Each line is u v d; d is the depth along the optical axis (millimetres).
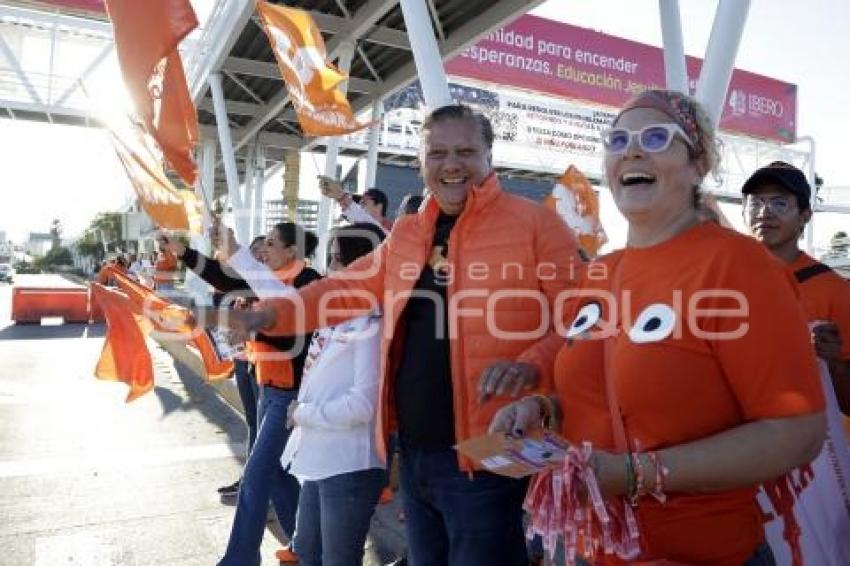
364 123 5184
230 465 5844
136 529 4406
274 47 5324
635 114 1670
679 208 1647
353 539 2848
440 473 2338
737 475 1385
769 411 1397
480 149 2367
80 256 59062
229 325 2625
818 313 2678
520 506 2305
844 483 2230
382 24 9562
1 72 15539
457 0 8461
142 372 4383
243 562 3453
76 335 15391
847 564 2186
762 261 1497
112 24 2939
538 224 2324
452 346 2289
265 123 14172
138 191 3283
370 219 4805
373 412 2754
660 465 1408
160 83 2865
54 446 6309
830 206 24672
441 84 5160
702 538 1514
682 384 1501
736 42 3902
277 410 3566
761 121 29688
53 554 4004
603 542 1513
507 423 1687
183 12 2793
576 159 25047
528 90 24234
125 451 6203
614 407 1595
